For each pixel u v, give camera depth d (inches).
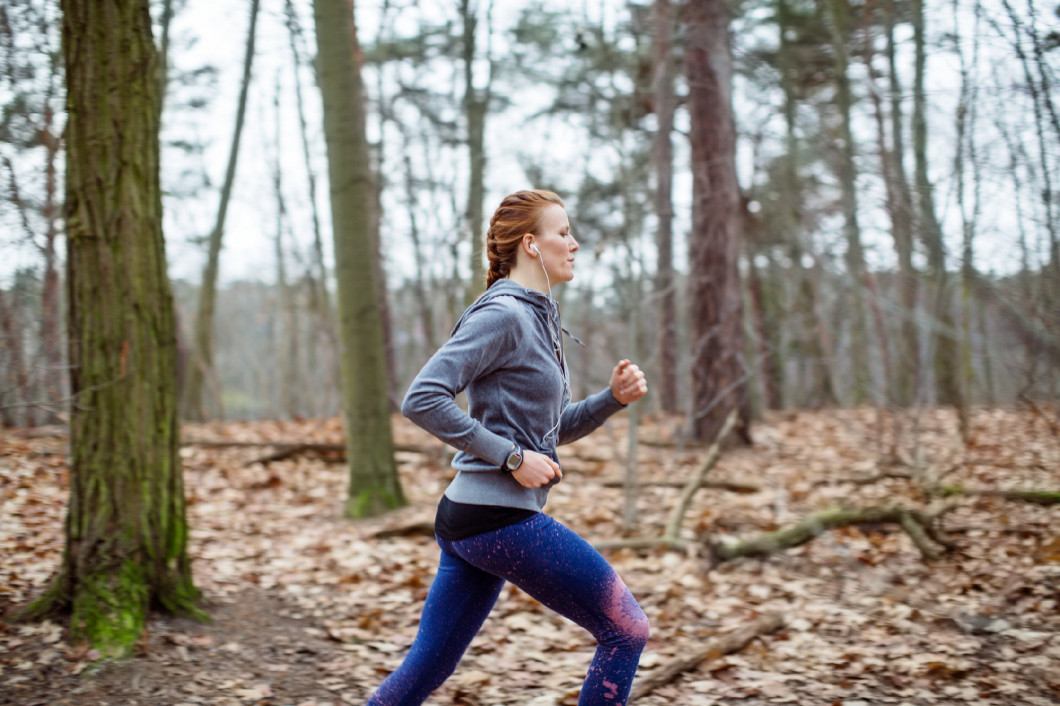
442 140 546.9
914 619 138.7
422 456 307.9
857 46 261.0
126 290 126.9
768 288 585.3
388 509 231.1
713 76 329.1
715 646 126.7
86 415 125.2
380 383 236.7
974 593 149.6
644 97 266.4
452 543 80.8
